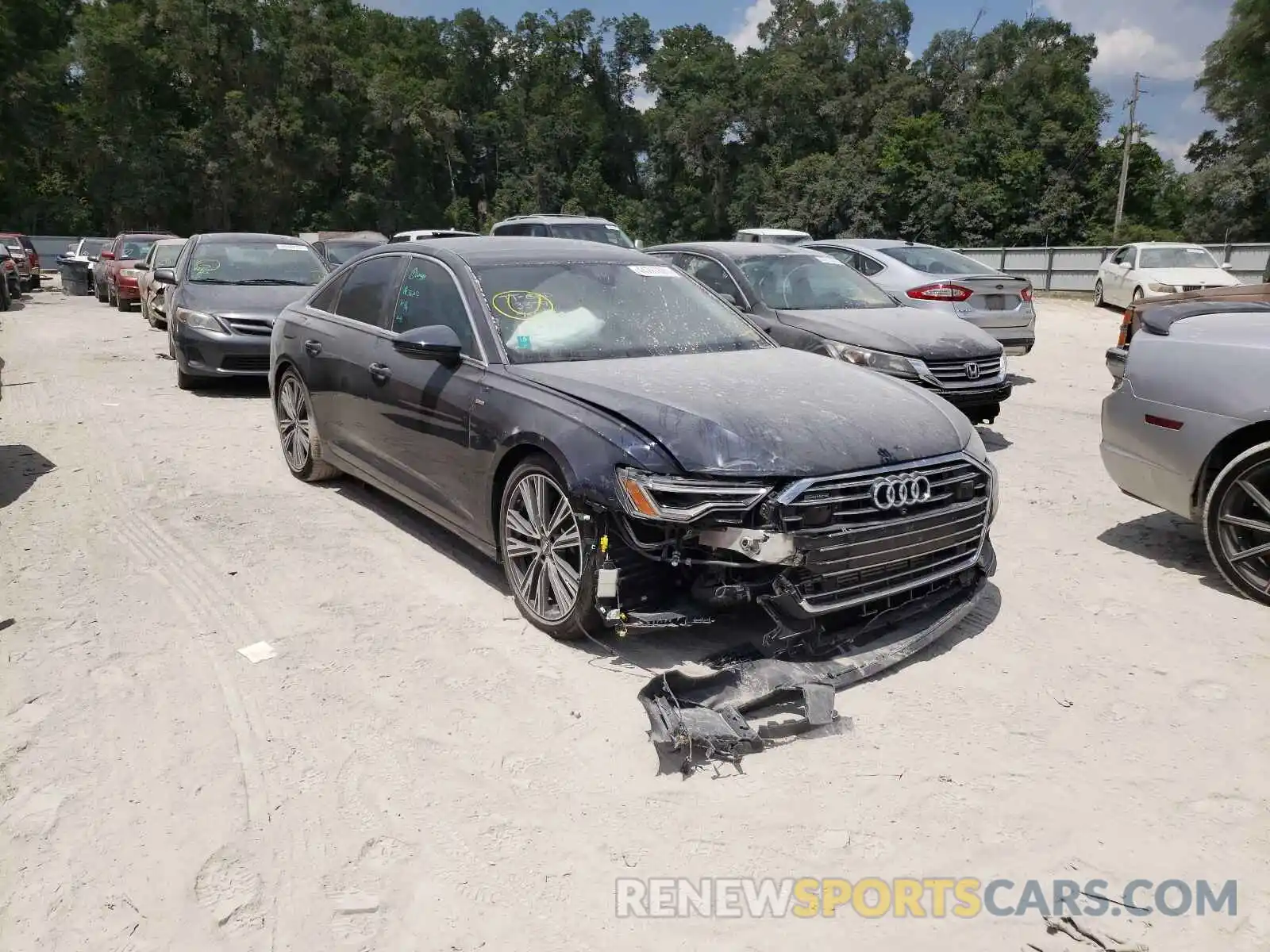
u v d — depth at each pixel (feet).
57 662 13.07
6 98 174.19
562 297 16.31
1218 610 15.05
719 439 12.05
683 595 12.30
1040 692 12.41
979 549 13.82
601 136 301.84
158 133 203.31
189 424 28.43
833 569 11.96
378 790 10.29
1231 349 15.35
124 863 9.19
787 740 11.23
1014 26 252.01
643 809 10.00
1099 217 198.08
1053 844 9.50
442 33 303.68
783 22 308.40
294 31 228.43
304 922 8.47
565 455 12.62
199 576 16.12
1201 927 8.43
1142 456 16.65
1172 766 10.80
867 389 14.38
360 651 13.41
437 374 15.67
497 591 15.48
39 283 107.34
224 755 10.91
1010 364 44.70
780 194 240.32
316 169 217.15
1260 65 128.57
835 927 8.45
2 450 24.99
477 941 8.27
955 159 208.23
